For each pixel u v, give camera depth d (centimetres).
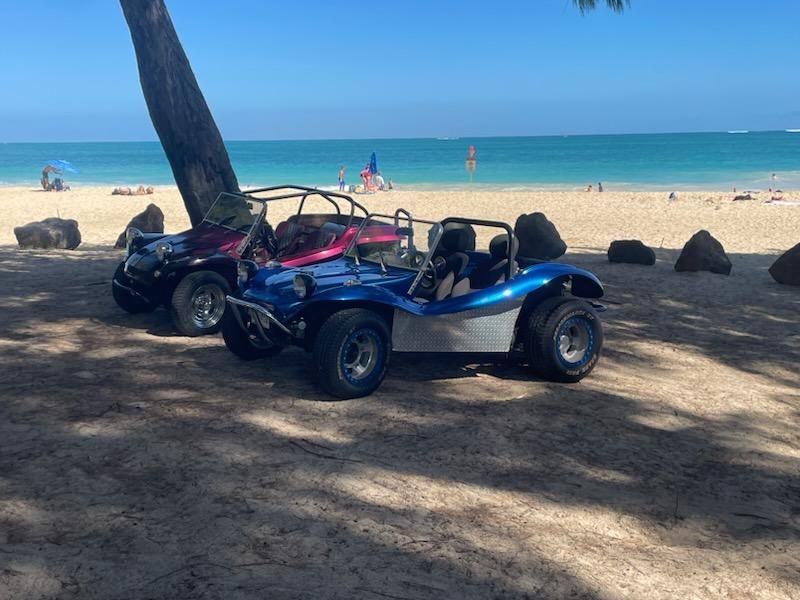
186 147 1142
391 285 612
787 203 3145
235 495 414
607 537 386
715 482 462
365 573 337
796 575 355
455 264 635
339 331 566
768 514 421
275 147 18350
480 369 692
